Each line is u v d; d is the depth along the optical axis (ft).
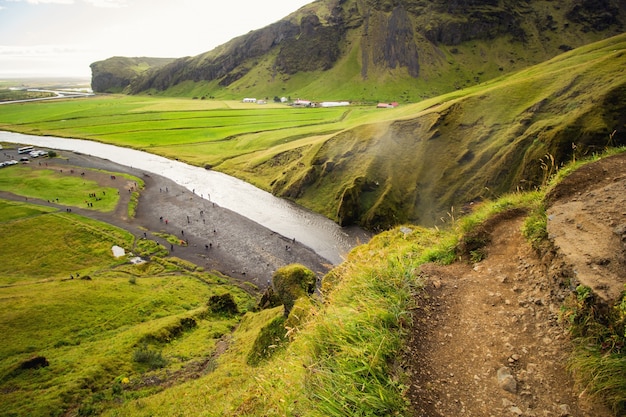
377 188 311.68
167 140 540.52
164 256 228.43
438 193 304.30
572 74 315.37
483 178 292.40
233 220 289.33
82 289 163.94
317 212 316.60
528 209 35.37
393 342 20.52
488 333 22.06
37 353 116.57
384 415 16.72
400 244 50.67
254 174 405.39
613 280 20.31
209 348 114.32
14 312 138.00
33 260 217.15
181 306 162.09
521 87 342.64
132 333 125.39
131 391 90.68
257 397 25.22
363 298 24.48
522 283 26.03
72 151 491.31
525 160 274.98
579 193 30.50
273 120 638.53
